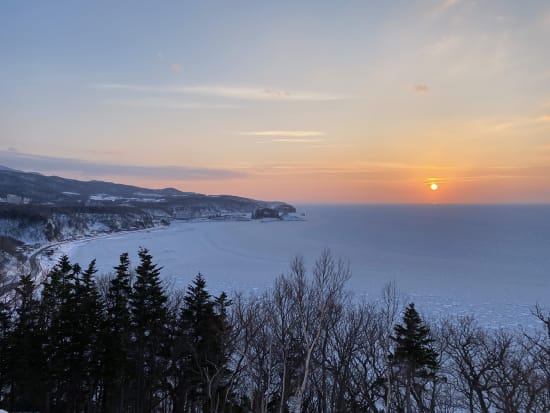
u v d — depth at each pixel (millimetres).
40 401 25172
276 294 25906
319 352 18656
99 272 80188
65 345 22109
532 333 39406
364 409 18578
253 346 18656
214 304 22953
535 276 79250
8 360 22156
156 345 23953
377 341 22734
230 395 18781
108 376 22000
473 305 54656
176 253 115938
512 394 16500
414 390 19141
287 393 16297
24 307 24750
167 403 26250
